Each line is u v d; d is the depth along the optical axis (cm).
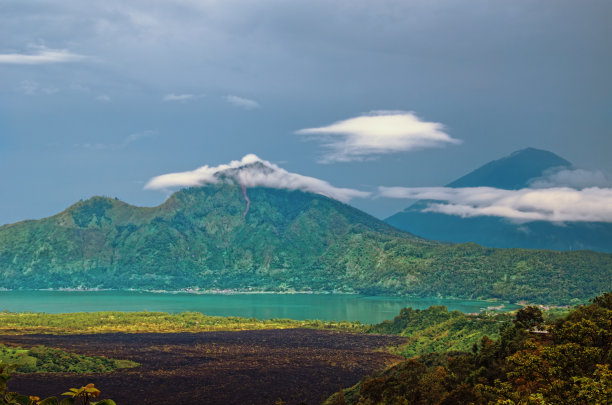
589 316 15775
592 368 8369
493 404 8688
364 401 15638
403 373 15650
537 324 17950
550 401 7250
